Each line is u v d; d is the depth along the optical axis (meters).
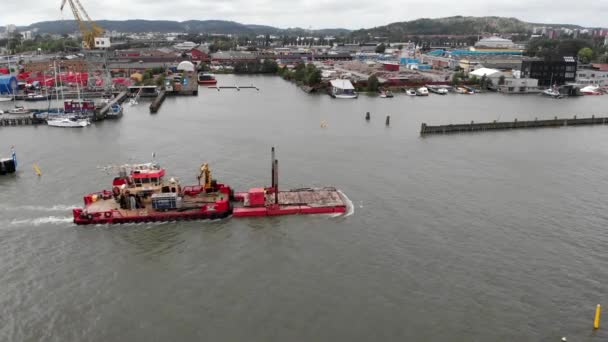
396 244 69.12
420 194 89.31
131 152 118.25
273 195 84.44
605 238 72.00
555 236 72.56
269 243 69.31
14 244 68.44
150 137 136.38
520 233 73.31
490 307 54.78
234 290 57.81
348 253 66.44
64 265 63.25
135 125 156.12
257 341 49.22
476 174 103.12
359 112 187.25
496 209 82.69
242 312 53.72
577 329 51.38
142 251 67.12
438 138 140.88
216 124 158.00
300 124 159.25
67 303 55.34
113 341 49.38
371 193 89.31
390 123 164.00
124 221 74.69
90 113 165.62
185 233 72.31
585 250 68.19
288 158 113.19
